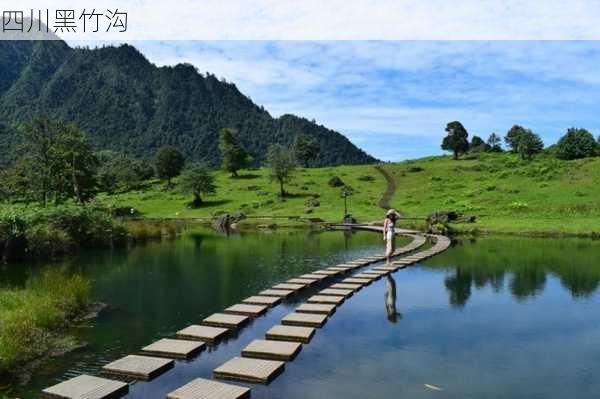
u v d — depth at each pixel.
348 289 15.36
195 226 54.81
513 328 11.12
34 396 7.79
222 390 7.61
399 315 12.34
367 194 77.81
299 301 14.30
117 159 129.25
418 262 22.53
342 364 8.90
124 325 11.85
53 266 21.48
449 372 8.48
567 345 9.90
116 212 58.12
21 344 9.56
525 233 38.56
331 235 40.84
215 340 10.49
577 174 70.75
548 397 7.49
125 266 21.52
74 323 12.06
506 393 7.63
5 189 62.41
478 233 39.78
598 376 8.28
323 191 81.38
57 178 59.09
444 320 11.85
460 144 104.06
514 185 70.44
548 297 14.38
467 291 15.36
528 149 90.38
